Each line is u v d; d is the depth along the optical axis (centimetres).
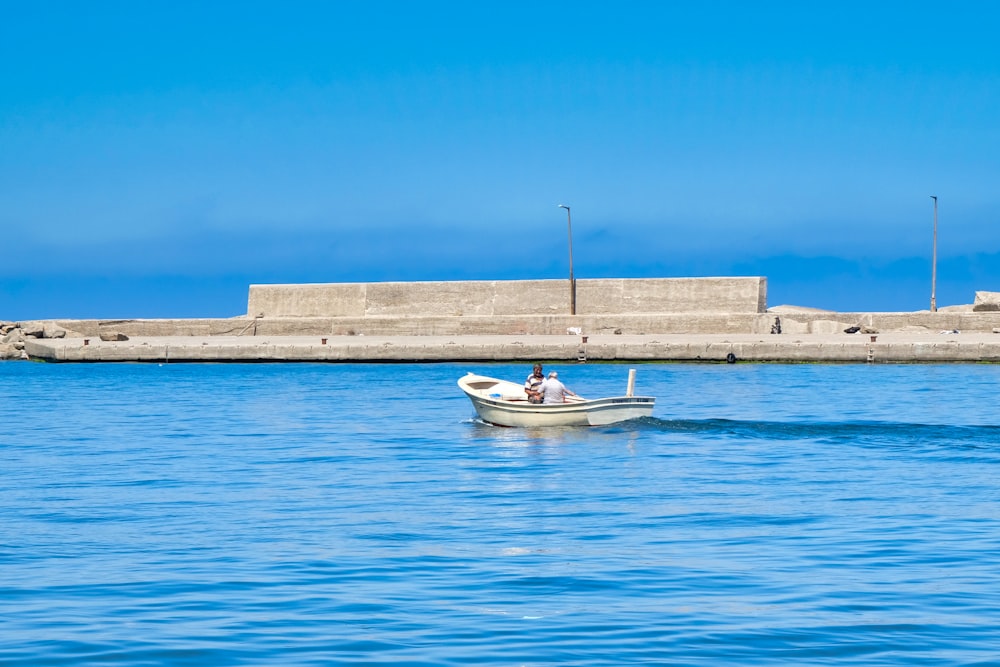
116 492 2423
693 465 2792
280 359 7625
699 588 1511
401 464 2862
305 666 1202
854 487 2405
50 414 4431
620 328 7612
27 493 2414
